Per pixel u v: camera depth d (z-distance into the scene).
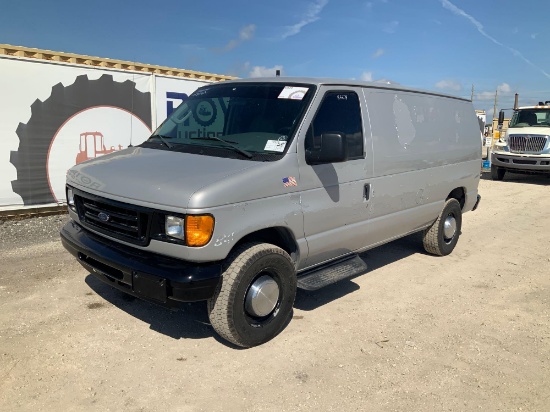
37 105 8.40
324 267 4.86
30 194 8.52
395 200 5.59
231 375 3.75
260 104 4.70
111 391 3.48
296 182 4.25
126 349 4.06
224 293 3.82
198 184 3.67
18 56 8.56
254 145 4.36
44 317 4.53
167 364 3.86
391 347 4.31
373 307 5.18
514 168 16.66
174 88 10.33
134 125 9.76
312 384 3.68
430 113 6.25
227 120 4.75
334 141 4.17
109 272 4.04
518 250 7.67
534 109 17.45
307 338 4.41
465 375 3.90
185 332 4.40
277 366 3.91
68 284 5.33
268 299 4.13
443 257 7.11
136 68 11.52
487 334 4.64
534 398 3.62
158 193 3.68
